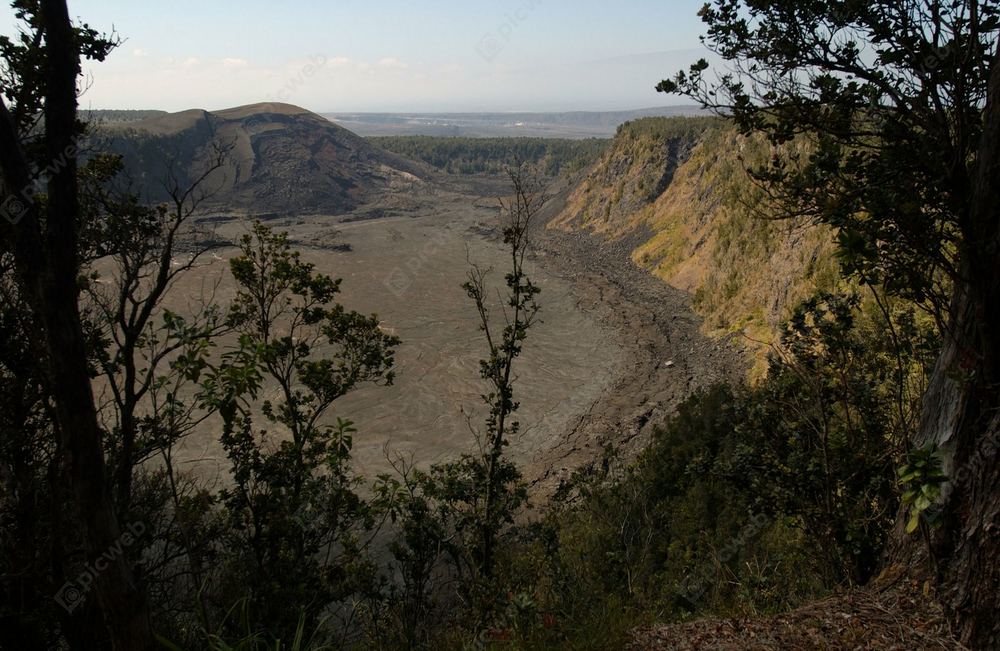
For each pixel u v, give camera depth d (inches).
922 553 245.0
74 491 207.2
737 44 286.8
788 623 236.1
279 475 511.5
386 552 772.6
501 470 596.7
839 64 277.4
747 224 1929.1
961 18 243.1
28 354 332.5
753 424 363.9
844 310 324.5
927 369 320.5
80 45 325.1
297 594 432.5
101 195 402.9
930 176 249.6
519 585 449.7
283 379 587.2
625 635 245.4
